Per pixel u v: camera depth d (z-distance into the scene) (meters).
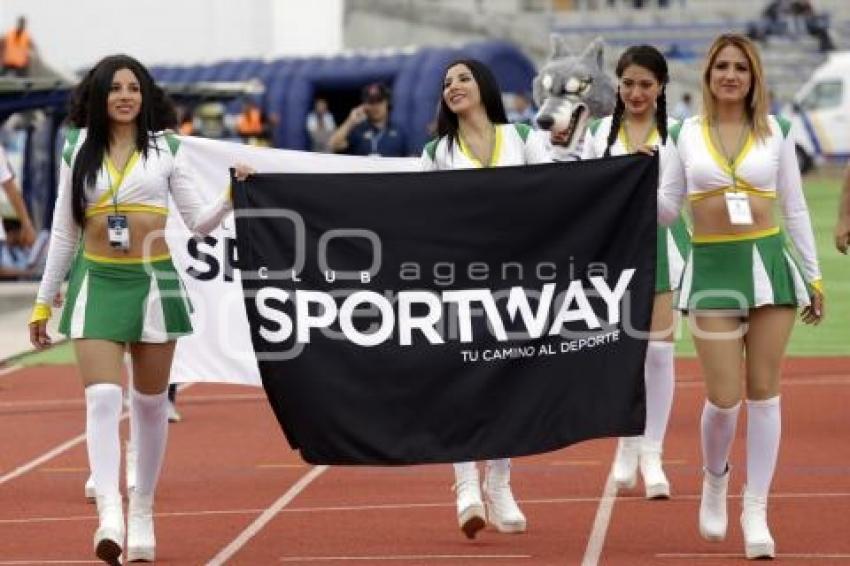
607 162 9.48
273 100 40.78
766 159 9.34
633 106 11.14
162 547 9.96
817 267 9.57
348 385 9.41
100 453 9.05
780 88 61.97
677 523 10.41
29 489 12.00
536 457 12.75
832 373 17.28
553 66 13.75
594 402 9.46
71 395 16.80
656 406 11.20
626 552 9.61
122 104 9.11
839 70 52.25
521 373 9.46
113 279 9.16
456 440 9.44
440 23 62.78
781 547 9.64
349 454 9.42
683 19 62.50
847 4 62.12
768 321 9.38
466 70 10.02
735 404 9.43
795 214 9.52
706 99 9.48
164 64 47.16
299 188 9.41
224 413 15.48
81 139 9.22
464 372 9.42
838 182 50.16
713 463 9.66
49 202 27.88
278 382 9.44
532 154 10.11
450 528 10.35
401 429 9.41
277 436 14.18
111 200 9.13
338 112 43.34
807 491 11.31
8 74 36.81
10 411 15.83
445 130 10.15
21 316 23.34
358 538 10.12
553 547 9.77
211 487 11.92
